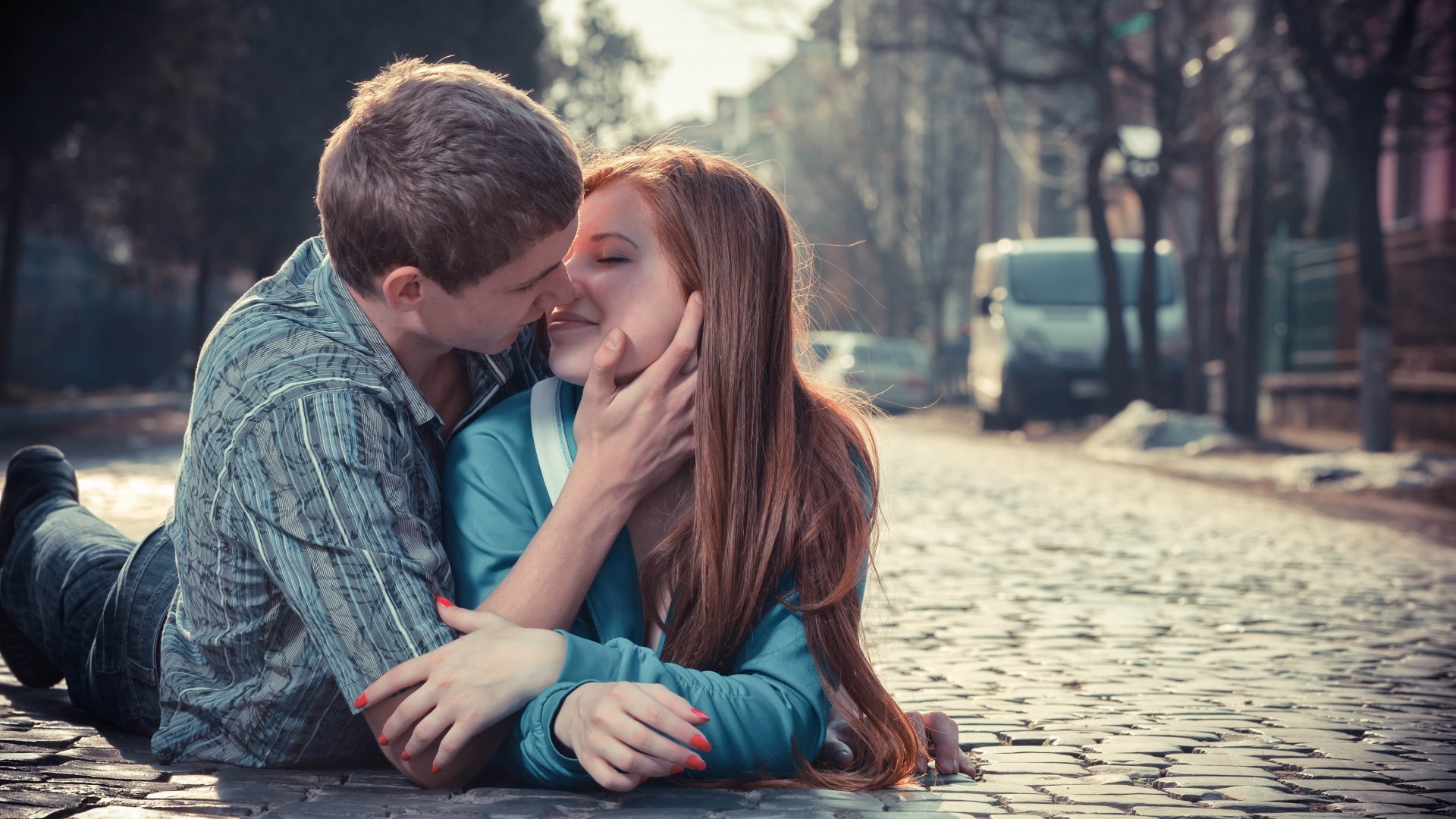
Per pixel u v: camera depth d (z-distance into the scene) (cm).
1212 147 1864
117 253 3053
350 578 199
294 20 2678
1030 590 579
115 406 2117
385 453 203
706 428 214
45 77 1795
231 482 203
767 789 220
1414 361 1734
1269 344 2311
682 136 246
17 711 280
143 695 246
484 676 198
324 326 206
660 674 207
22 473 289
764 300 218
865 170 4106
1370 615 539
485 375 233
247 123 2677
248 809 199
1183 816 225
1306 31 1403
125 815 196
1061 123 2094
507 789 215
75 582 262
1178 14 1866
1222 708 339
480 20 2800
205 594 216
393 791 213
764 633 221
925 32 2009
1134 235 3350
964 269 4281
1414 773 270
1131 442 1773
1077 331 2027
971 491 1136
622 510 211
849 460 232
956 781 245
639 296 214
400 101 191
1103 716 324
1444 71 1512
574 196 195
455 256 190
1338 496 1220
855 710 233
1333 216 2291
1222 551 760
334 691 216
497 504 217
